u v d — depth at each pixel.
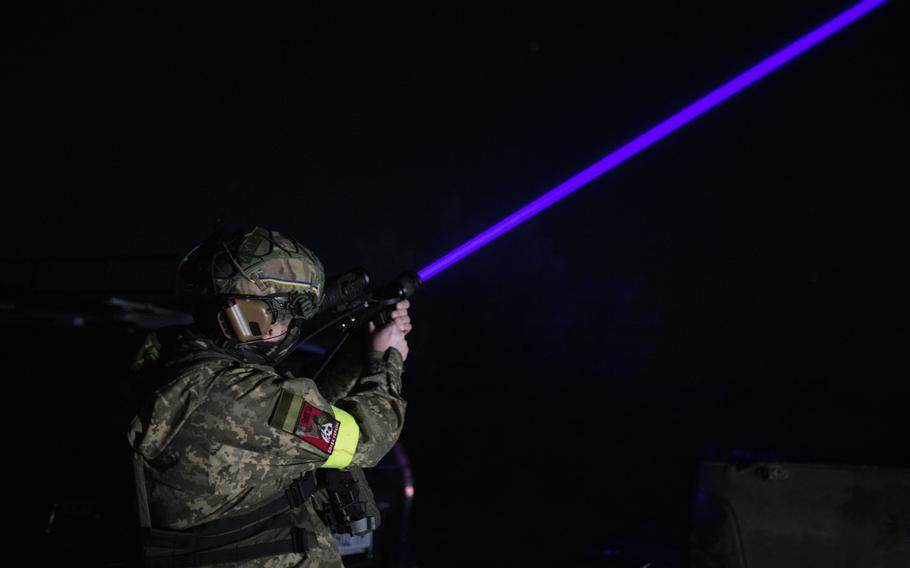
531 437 17.34
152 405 1.63
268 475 1.69
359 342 2.16
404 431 16.89
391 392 1.97
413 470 15.94
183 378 1.66
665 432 16.64
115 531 1.82
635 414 17.61
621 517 8.95
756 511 2.20
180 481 1.63
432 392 17.91
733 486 2.25
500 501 12.73
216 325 1.78
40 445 3.67
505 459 16.38
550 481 14.88
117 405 1.88
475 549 7.75
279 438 1.67
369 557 4.60
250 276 1.76
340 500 1.88
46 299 6.02
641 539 3.38
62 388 3.86
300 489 1.79
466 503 12.50
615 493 12.83
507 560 7.11
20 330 4.28
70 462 3.59
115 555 1.82
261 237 1.82
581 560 3.34
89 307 6.02
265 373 1.73
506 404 18.06
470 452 16.53
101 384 3.81
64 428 3.68
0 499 3.58
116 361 3.96
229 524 1.68
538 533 8.50
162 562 1.63
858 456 2.25
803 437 2.50
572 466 15.72
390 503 4.86
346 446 1.78
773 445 2.40
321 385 2.18
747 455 2.29
